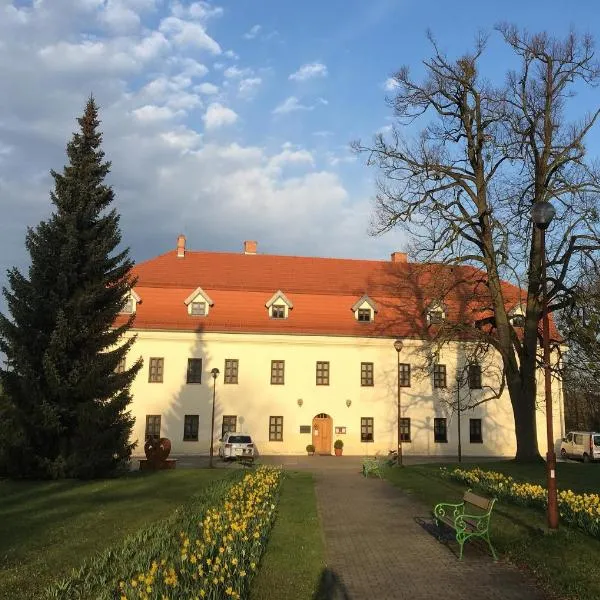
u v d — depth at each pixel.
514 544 10.24
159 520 12.23
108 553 9.02
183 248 47.84
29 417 21.44
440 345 30.22
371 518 13.57
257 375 42.16
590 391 34.00
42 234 22.91
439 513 12.55
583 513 11.09
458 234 27.48
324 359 43.00
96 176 24.38
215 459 38.12
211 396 41.50
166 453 27.70
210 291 44.06
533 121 26.70
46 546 10.12
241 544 9.12
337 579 8.58
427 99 28.50
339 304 44.97
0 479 21.55
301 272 47.59
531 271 26.22
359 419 42.53
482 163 28.11
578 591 7.83
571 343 28.38
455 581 8.52
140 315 42.03
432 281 28.97
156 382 41.25
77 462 21.50
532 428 26.88
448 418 43.44
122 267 23.98
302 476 22.62
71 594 7.36
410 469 25.08
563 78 26.70
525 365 27.12
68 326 21.97
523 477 20.70
